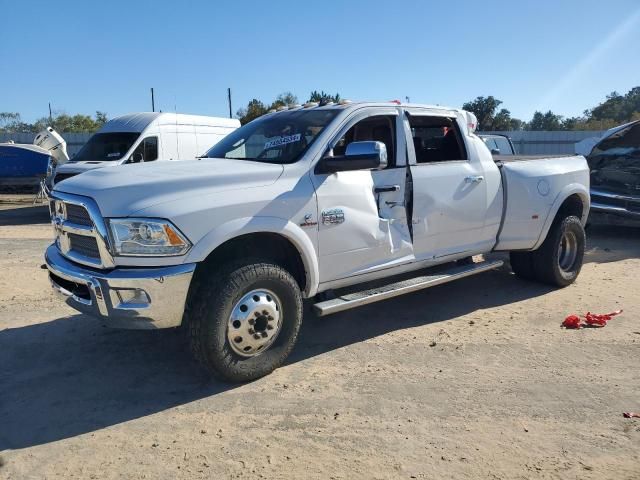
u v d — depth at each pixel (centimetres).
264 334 426
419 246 531
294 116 518
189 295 415
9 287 710
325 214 451
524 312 594
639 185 980
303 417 378
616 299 634
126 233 382
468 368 454
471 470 314
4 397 414
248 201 410
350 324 566
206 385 430
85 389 427
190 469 320
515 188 611
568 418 372
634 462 321
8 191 2138
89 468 322
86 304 405
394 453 332
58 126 4934
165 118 1455
